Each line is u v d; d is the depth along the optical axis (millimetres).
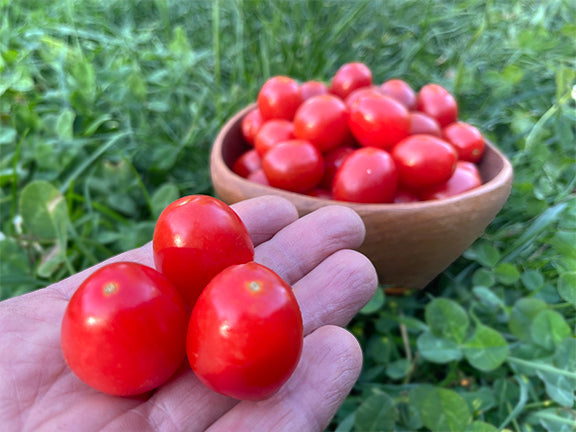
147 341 100
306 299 139
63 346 103
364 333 191
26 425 108
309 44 303
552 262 192
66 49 255
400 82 208
